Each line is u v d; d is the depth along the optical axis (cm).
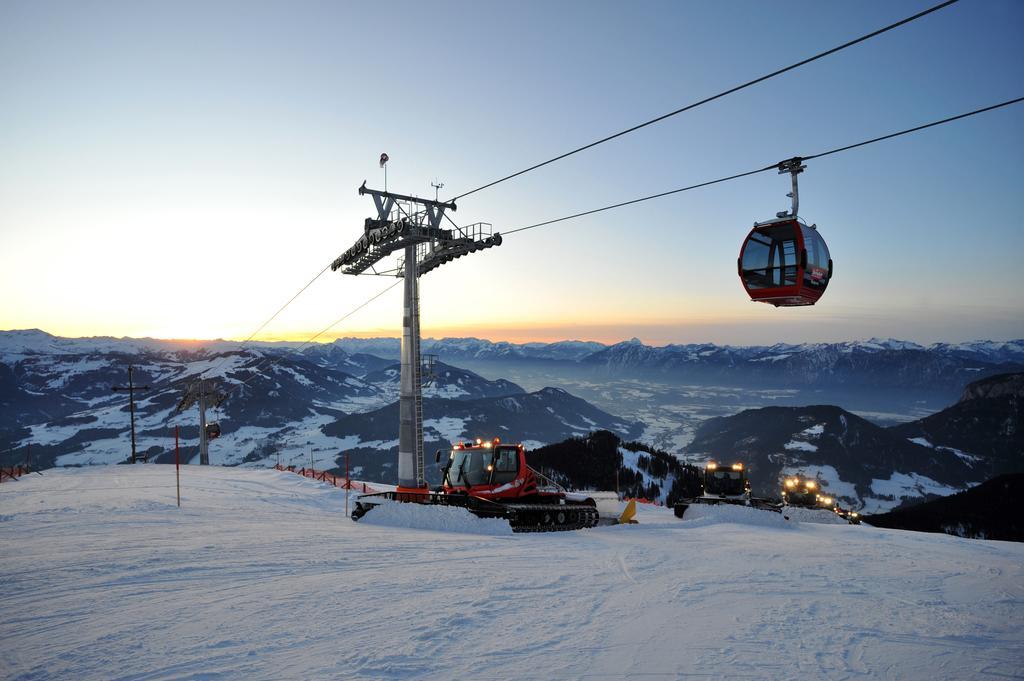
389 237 3525
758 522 2630
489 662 764
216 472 5884
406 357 3559
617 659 780
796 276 1831
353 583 1179
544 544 1772
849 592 1163
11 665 745
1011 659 798
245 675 715
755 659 783
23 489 3797
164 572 1250
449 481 2394
